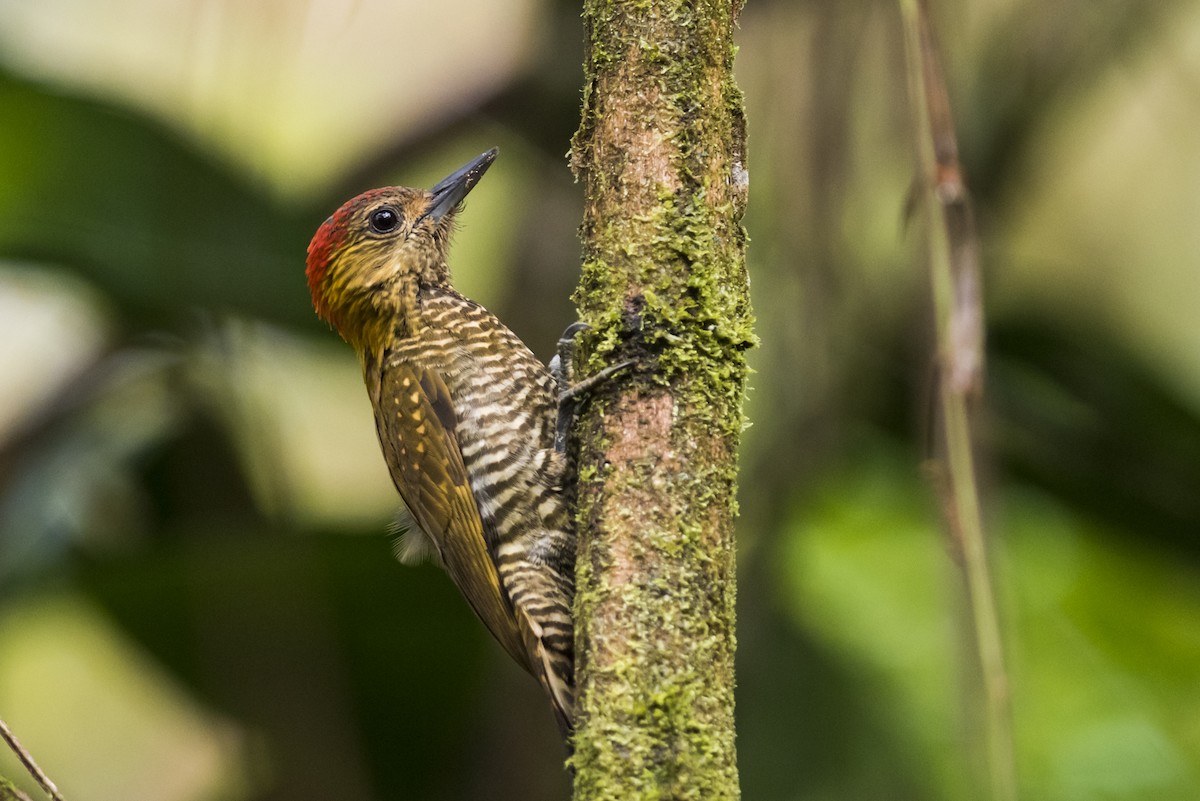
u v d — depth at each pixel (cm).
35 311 1291
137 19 1104
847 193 862
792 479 976
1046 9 1048
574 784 577
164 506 1155
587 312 627
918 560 1291
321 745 1072
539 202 1134
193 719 1392
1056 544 1379
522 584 825
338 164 1133
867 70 850
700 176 613
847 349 945
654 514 590
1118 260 1191
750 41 865
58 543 1128
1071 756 1280
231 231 1021
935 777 1141
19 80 977
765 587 1080
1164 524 1149
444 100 1149
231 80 1011
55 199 999
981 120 1073
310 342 1068
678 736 562
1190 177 1188
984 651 590
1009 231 1134
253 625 1052
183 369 1121
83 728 1488
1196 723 1307
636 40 614
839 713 1175
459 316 896
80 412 1155
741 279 621
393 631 1066
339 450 1315
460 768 1120
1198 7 1080
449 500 858
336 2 811
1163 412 1098
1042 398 1115
